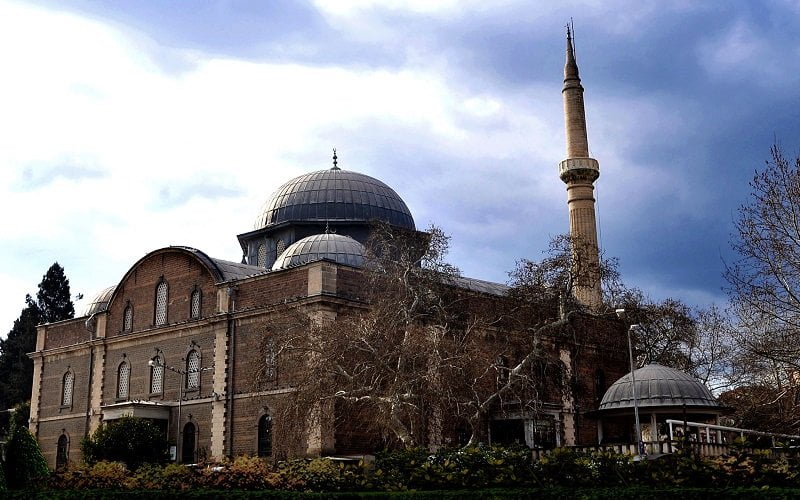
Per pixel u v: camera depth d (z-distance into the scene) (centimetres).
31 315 8781
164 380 5475
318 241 5344
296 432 3859
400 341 3950
